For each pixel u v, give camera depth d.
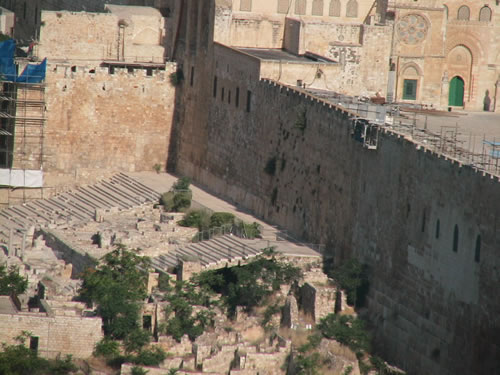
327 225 170.50
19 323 150.88
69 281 165.38
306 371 146.62
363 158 163.12
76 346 151.25
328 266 167.88
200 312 156.88
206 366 147.50
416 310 152.62
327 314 159.50
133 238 175.75
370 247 161.25
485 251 141.88
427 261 151.12
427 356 150.25
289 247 171.88
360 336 153.75
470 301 144.00
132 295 157.00
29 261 175.12
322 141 172.00
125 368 146.62
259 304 160.50
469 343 144.12
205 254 170.75
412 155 154.00
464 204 145.12
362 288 160.62
